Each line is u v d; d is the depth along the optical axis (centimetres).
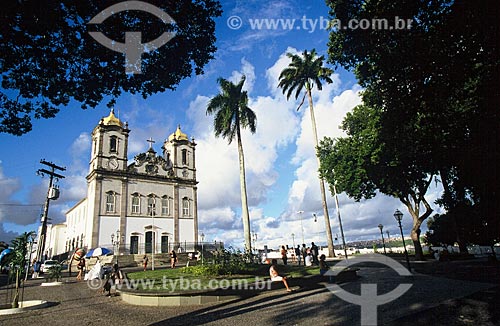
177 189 4541
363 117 2686
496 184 1538
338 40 1202
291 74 3741
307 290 1282
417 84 1081
